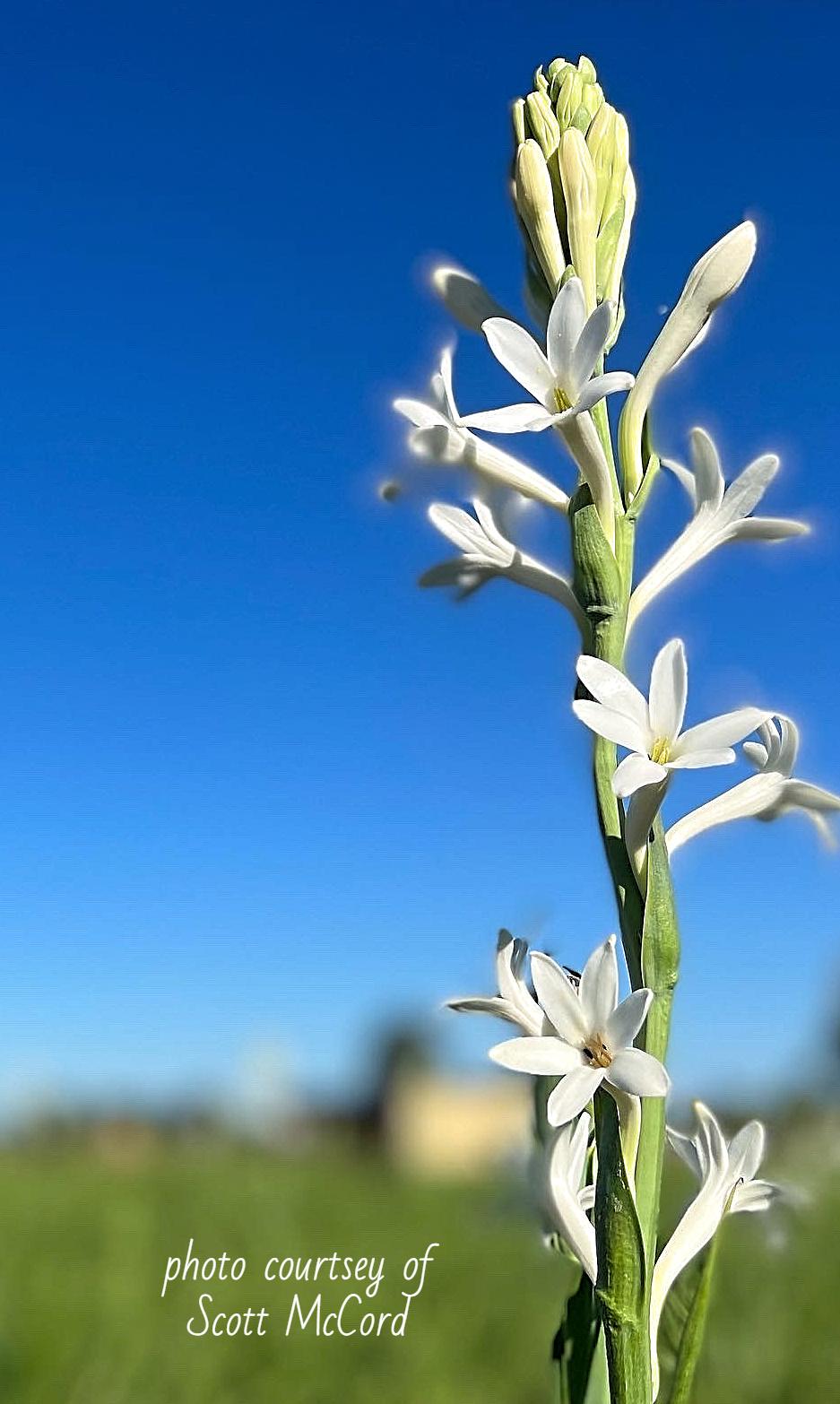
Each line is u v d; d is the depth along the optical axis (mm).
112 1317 775
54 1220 1267
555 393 299
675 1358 326
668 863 281
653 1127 272
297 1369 718
